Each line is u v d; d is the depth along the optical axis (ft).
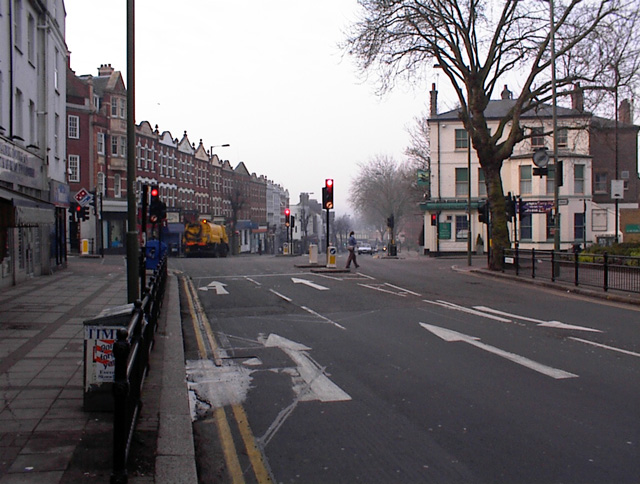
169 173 225.15
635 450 17.46
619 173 161.68
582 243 143.13
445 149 155.74
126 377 13.50
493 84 85.61
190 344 34.58
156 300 34.30
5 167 57.21
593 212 145.69
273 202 401.49
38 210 44.04
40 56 75.97
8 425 18.20
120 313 20.01
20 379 23.76
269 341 35.40
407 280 74.38
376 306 50.26
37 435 17.33
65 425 18.24
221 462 17.16
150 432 18.21
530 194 146.30
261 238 355.15
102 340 19.61
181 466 15.57
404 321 42.19
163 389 23.15
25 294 53.21
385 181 259.19
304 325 41.06
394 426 19.97
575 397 23.11
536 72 80.33
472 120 85.61
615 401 22.53
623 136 160.66
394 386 25.05
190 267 99.25
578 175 145.59
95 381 19.57
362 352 32.04
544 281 66.69
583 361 29.32
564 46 77.20
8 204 36.40
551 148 146.30
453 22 83.35
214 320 43.50
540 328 38.93
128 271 37.47
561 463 16.53
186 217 216.95
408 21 82.07
